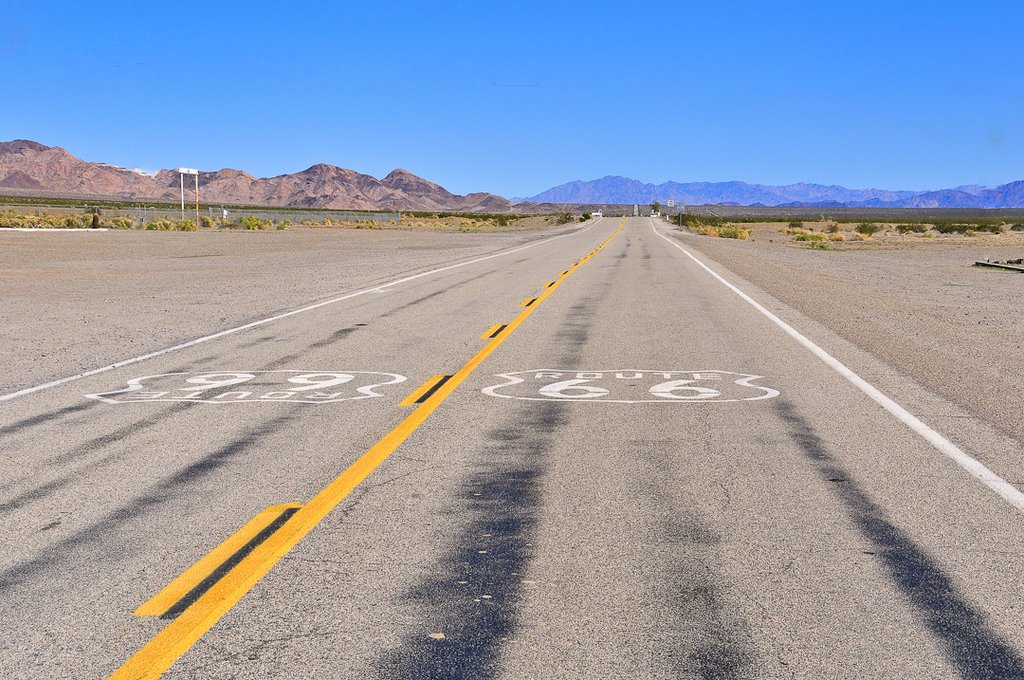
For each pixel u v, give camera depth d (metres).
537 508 6.11
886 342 14.31
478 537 5.53
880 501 6.25
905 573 4.95
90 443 8.01
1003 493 6.45
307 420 8.89
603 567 5.04
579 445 7.86
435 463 7.27
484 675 3.82
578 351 13.55
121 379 11.23
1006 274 31.03
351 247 47.50
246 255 38.69
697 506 6.14
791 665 3.90
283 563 5.12
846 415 9.05
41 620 4.41
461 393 10.27
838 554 5.24
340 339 14.82
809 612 4.45
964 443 7.91
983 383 10.79
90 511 6.10
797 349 13.65
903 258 42.75
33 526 5.80
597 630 4.24
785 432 8.34
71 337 14.95
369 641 4.14
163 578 4.92
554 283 26.16
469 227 109.12
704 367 12.06
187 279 26.39
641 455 7.52
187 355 13.17
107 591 4.75
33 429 8.56
